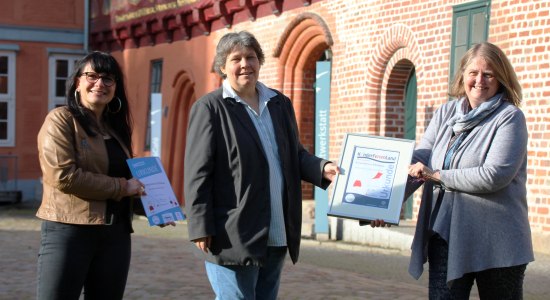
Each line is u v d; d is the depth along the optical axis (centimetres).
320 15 1666
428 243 511
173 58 2345
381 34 1484
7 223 1955
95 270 512
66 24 2906
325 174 529
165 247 1295
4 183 2844
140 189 505
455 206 493
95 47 2884
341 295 848
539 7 1143
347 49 1584
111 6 2692
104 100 510
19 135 2866
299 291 872
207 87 2148
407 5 1418
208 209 493
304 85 1784
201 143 497
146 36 2519
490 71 490
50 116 501
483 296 501
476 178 479
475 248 488
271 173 504
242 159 496
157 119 2100
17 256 1191
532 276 945
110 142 519
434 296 503
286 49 1773
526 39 1164
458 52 1295
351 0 1570
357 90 1553
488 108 490
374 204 523
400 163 527
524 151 488
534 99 1149
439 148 510
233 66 505
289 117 526
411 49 1406
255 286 519
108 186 495
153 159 522
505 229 487
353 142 534
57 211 495
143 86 2541
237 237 491
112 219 504
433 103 1349
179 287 917
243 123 503
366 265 1091
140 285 929
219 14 2030
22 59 2864
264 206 498
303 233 1519
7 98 2852
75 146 502
